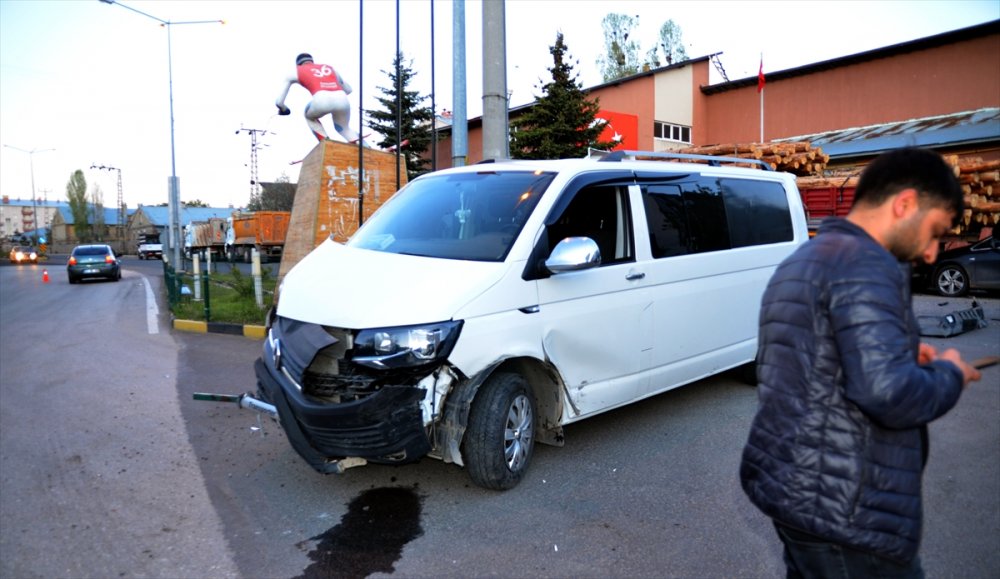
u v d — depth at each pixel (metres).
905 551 1.64
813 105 26.08
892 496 1.64
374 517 3.78
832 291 1.65
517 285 3.95
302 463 4.60
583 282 4.33
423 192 5.04
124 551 3.44
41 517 3.84
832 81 25.45
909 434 1.66
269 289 13.96
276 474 4.42
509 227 4.17
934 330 8.50
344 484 4.23
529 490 4.09
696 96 28.88
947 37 22.08
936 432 5.07
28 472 4.52
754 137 27.89
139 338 10.03
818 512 1.67
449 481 4.25
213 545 3.49
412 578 3.15
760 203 6.05
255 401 4.26
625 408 5.71
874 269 1.62
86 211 92.19
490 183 4.67
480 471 3.90
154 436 5.23
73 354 8.81
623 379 4.68
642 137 26.98
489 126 8.25
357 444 3.50
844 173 16.61
